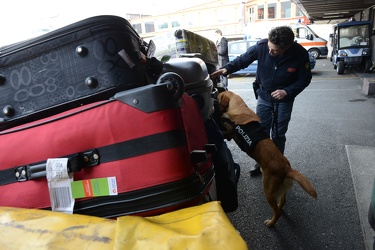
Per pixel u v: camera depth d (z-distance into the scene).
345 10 18.28
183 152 1.05
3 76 1.23
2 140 1.17
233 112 2.71
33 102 1.23
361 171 3.66
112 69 1.15
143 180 1.05
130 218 0.95
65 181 1.10
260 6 28.97
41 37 1.17
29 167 1.14
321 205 3.01
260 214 2.93
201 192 1.12
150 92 1.01
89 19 1.14
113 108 1.05
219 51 9.25
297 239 2.54
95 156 1.07
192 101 1.48
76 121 1.09
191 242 0.80
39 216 1.05
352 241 2.47
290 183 2.55
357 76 12.43
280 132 3.36
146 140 1.03
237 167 2.58
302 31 21.25
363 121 5.90
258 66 3.30
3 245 0.96
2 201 1.19
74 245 0.90
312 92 9.31
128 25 1.22
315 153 4.34
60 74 1.19
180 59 1.78
